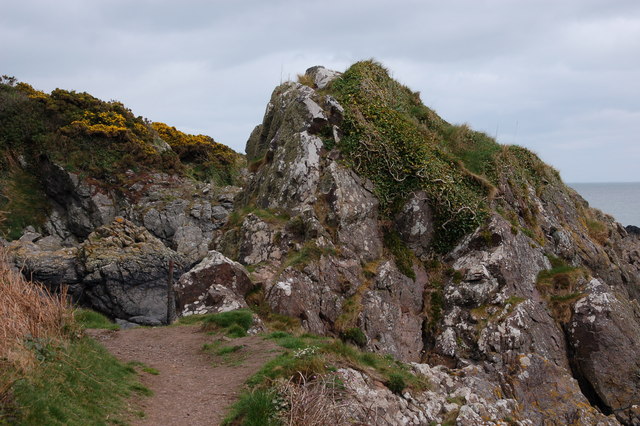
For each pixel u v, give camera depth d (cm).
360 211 2133
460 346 1850
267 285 1816
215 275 1750
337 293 1894
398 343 1877
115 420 820
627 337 1902
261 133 2944
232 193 4422
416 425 1030
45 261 2967
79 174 4219
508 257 2067
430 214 2223
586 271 2217
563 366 1884
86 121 4562
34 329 885
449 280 2066
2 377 716
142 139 4728
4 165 4322
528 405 1522
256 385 984
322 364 1023
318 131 2356
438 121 2873
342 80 2695
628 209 14150
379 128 2405
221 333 1423
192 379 1091
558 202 2802
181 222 4125
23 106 4516
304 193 2159
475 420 1100
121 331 1486
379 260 2086
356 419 927
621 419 1784
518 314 1892
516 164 2750
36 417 692
